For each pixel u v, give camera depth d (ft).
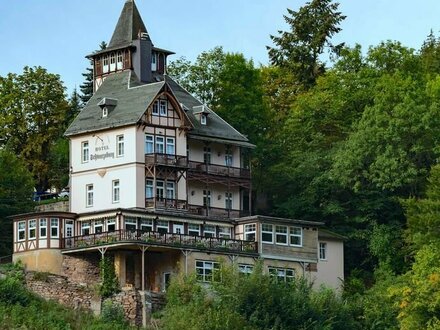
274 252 445.37
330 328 401.08
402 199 436.35
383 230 467.52
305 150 512.63
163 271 431.84
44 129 523.70
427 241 420.36
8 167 480.23
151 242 421.18
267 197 502.79
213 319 385.09
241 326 387.55
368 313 415.64
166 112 456.04
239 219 450.71
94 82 477.77
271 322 395.96
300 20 579.07
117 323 399.03
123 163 448.65
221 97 512.63
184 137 458.91
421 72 529.45
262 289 400.67
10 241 460.55
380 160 465.47
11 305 395.14
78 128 458.50
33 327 383.04
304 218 483.92
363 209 472.85
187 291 404.36
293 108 533.14
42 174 520.83
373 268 469.16
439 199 427.74
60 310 402.72
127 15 480.64
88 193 455.63
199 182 463.83
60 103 526.98
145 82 469.57
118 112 453.99
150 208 444.55
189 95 479.82
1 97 522.88
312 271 452.76
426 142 467.52
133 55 470.39
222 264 413.18
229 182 468.34
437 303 385.91
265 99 549.54
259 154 506.48
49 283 414.41
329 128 521.24
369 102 519.19
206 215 458.50
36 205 484.33
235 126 507.30
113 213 430.20
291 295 403.95
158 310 407.85
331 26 577.02
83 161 457.68
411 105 467.11
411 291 394.93
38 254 431.02
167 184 453.17
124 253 425.28
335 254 460.14
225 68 517.55
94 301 410.72
